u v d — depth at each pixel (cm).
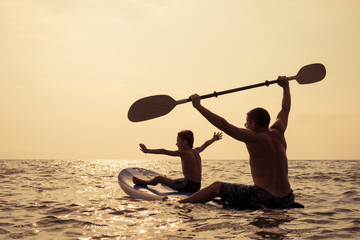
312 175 1178
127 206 462
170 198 515
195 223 342
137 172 694
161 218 372
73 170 1716
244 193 404
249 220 349
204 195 444
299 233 297
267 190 393
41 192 667
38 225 350
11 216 401
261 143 397
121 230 322
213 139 634
